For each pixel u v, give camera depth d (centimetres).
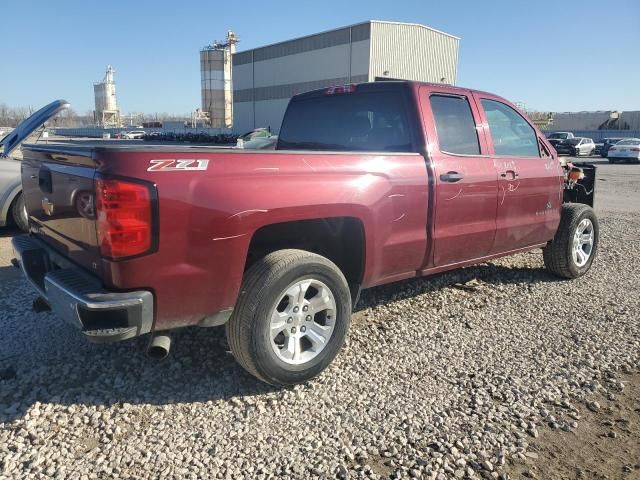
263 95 5244
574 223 584
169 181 292
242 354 329
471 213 465
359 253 392
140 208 283
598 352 415
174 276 299
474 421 319
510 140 526
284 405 333
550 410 334
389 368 383
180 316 310
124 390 344
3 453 280
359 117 477
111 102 9669
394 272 421
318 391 350
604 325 471
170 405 329
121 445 290
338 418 320
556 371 383
